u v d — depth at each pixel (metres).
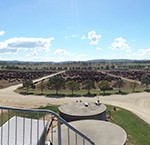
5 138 13.34
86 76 118.75
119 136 21.56
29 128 14.55
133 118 40.62
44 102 57.28
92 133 22.25
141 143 30.47
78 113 34.25
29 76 127.69
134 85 75.44
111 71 156.50
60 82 69.00
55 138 19.02
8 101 59.12
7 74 136.12
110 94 66.44
